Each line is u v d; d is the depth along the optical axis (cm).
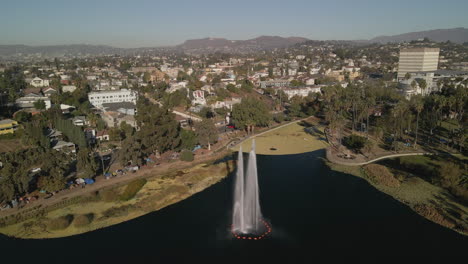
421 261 6975
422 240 7725
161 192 10200
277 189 10681
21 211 8838
